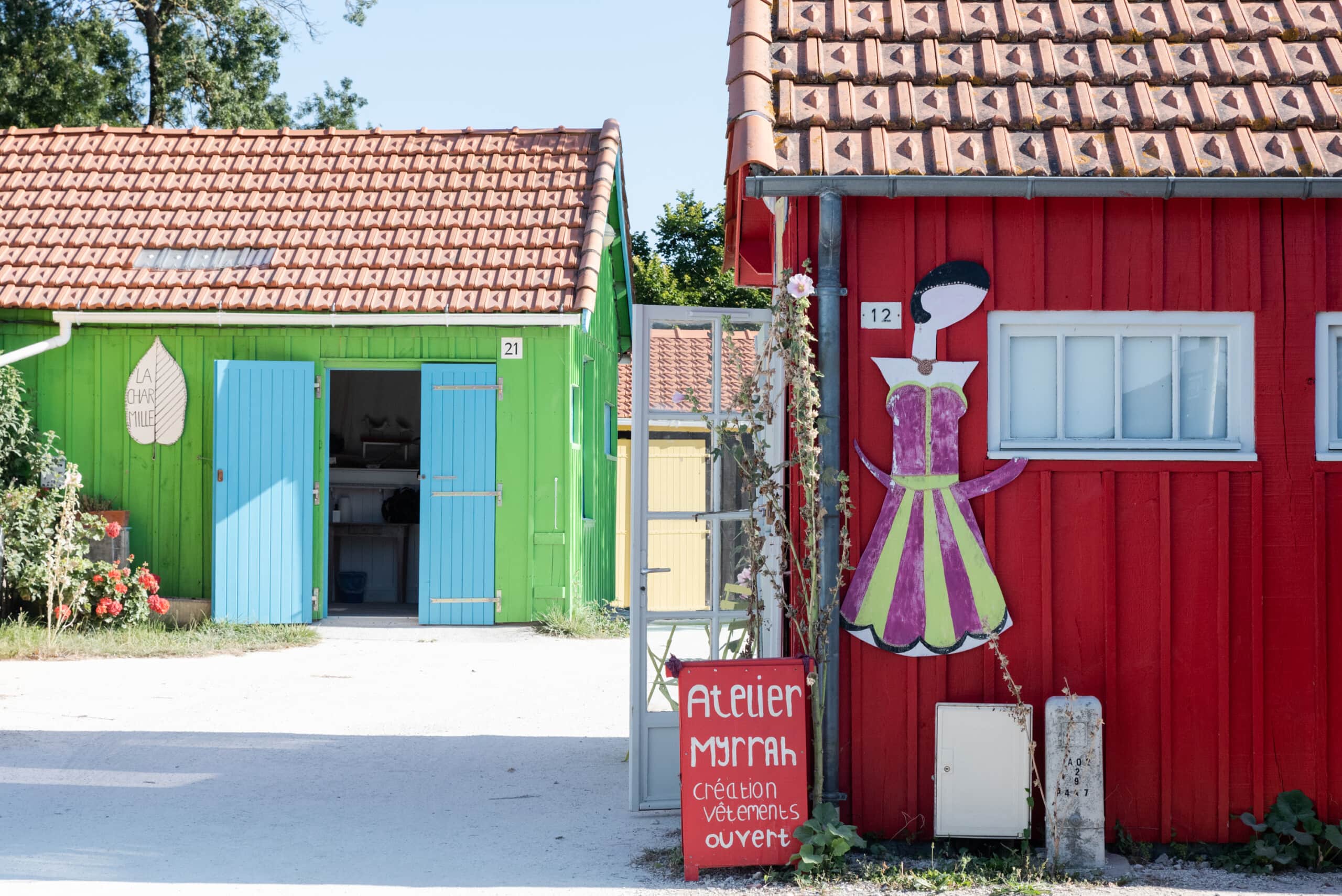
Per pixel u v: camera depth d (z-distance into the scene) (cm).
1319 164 621
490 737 909
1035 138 642
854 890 571
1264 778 635
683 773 605
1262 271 644
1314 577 639
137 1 3089
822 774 622
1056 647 639
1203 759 637
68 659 1222
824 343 633
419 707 1014
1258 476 641
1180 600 640
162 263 1511
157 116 3141
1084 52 685
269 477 1446
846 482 626
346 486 1839
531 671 1191
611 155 1638
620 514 2094
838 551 632
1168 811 633
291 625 1431
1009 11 707
